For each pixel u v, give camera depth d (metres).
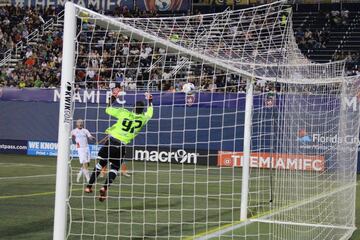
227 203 18.83
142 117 16.91
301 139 15.34
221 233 13.16
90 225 13.71
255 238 12.53
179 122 32.03
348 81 16.66
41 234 12.67
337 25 46.28
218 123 31.70
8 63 46.09
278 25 14.11
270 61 14.63
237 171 30.91
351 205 16.02
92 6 53.34
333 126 16.00
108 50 13.06
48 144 40.03
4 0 54.44
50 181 24.61
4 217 14.94
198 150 32.56
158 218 15.23
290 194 14.91
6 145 40.91
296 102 14.48
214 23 14.25
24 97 40.50
